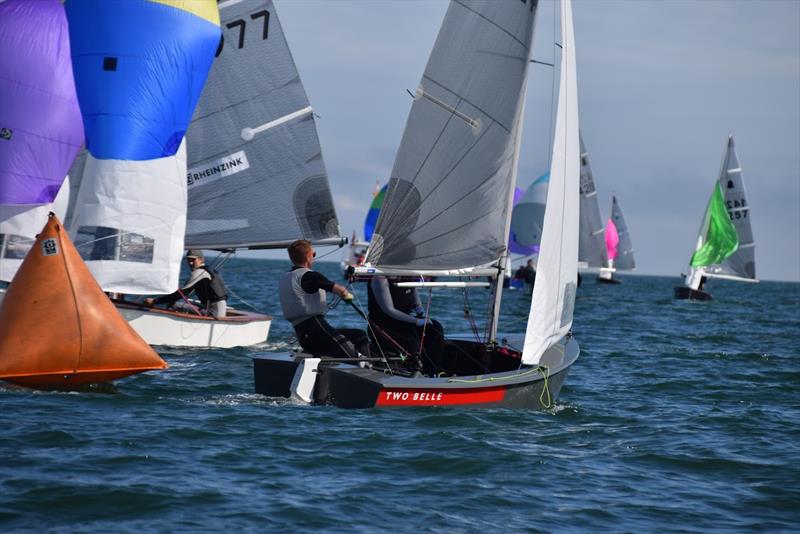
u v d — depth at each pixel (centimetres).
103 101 5084
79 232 5047
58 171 5100
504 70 3572
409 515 2189
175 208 5191
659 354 5900
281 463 2555
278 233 6512
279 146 6475
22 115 5009
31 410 3027
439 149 3584
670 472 2706
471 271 3578
